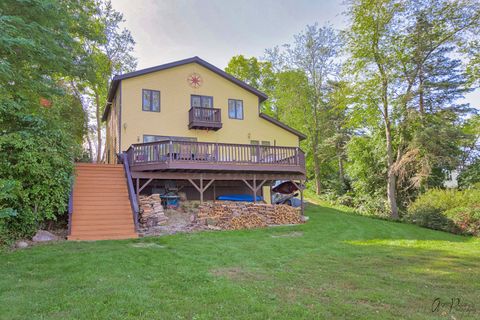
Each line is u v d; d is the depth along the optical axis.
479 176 20.38
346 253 8.59
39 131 9.73
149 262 6.64
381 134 22.92
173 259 6.99
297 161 15.31
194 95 17.38
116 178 12.99
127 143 15.66
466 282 6.00
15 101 9.66
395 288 5.48
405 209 21.55
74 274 5.53
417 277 6.32
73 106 21.42
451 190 17.38
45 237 9.20
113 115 18.94
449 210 15.17
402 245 10.26
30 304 4.13
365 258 8.05
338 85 25.34
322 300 4.69
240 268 6.53
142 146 13.35
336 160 30.25
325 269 6.77
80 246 8.18
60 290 4.69
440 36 18.89
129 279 5.33
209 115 16.91
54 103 12.98
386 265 7.33
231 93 18.30
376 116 21.55
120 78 15.73
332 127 29.27
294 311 4.13
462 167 21.83
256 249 8.52
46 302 4.20
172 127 16.66
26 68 10.19
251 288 5.11
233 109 18.27
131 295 4.49
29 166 8.73
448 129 19.47
